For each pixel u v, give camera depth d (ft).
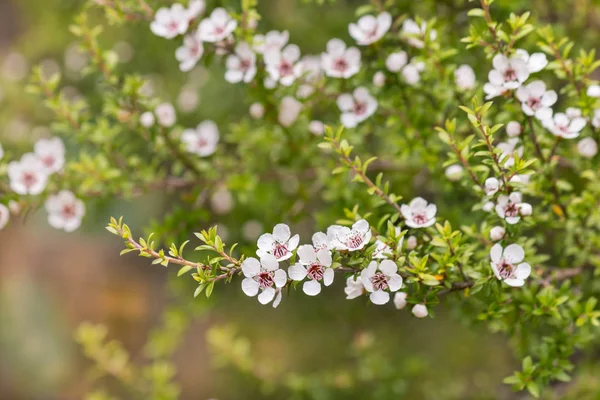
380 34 1.72
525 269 1.51
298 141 1.90
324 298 2.56
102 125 1.85
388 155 1.92
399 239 1.49
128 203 2.57
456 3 1.86
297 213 1.98
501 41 1.62
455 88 1.71
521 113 1.62
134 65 2.47
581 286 1.76
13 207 1.81
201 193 1.93
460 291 1.64
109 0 1.80
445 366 2.60
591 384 1.95
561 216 1.68
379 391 2.12
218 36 1.73
